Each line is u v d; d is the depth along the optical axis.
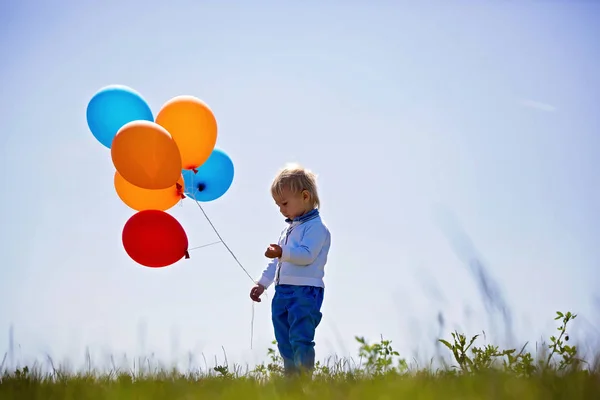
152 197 4.86
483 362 3.17
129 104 4.86
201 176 5.29
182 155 4.83
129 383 3.21
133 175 4.51
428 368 3.20
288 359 4.50
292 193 4.73
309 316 4.43
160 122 4.83
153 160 4.47
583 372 2.75
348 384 2.97
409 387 2.66
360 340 3.50
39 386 3.14
